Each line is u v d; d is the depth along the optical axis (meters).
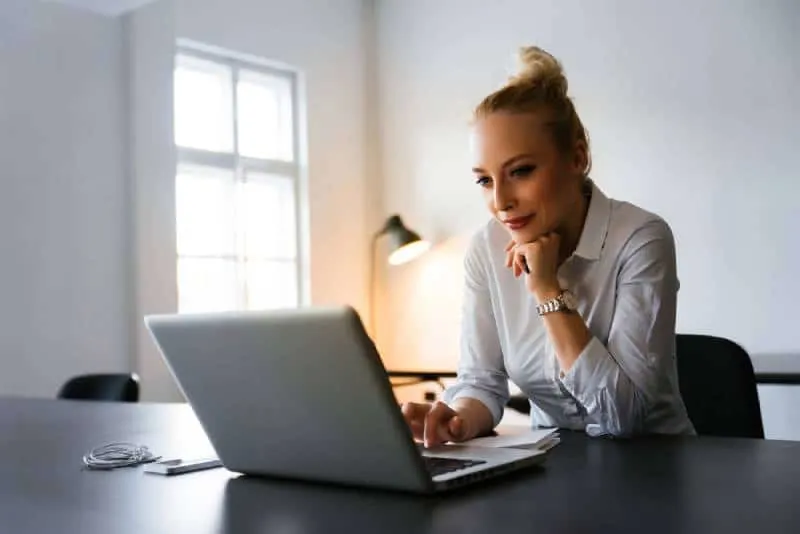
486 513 0.79
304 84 4.70
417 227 4.88
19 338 3.41
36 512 0.87
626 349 1.27
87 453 1.27
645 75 4.05
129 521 0.81
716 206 3.84
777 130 3.65
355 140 4.97
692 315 3.91
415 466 0.85
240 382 0.93
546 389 1.46
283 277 4.70
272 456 0.97
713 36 3.84
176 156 4.06
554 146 1.26
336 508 0.83
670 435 1.25
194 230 4.31
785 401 3.72
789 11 3.61
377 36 5.09
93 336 3.67
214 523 0.79
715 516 0.75
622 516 0.77
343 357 0.83
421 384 4.86
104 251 3.72
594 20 4.21
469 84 4.66
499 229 1.51
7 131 3.39
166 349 0.99
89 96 3.68
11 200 3.40
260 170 4.57
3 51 3.38
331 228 4.82
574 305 1.28
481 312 1.54
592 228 1.36
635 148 4.09
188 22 4.07
